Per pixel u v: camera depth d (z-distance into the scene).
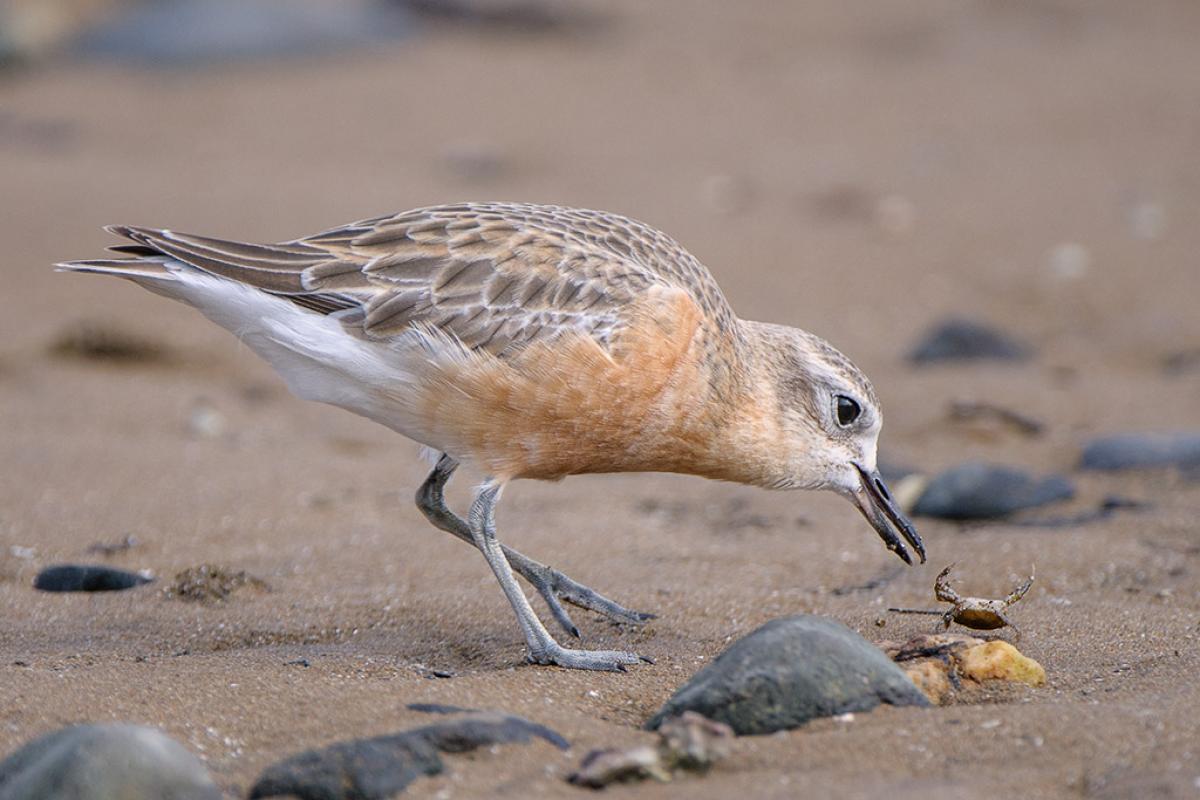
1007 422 14.91
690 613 10.08
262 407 15.83
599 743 7.38
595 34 33.69
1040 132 26.22
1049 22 33.94
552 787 6.85
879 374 16.48
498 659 9.25
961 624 9.36
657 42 32.97
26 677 8.37
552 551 11.49
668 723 7.20
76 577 10.45
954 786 6.74
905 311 18.52
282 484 13.16
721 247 20.52
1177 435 13.70
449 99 28.42
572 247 9.45
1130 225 21.50
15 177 22.70
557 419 9.23
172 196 21.81
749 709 7.46
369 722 7.66
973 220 21.83
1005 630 9.38
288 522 12.12
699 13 35.25
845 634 7.89
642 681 8.67
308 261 9.29
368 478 13.50
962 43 32.47
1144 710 7.53
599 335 9.12
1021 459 13.99
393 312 9.17
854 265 20.02
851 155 25.17
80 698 8.02
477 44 32.72
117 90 28.67
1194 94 27.98
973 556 11.19
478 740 7.18
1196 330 17.64
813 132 26.62
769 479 10.15
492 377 9.11
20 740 7.49
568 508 12.82
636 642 9.58
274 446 14.44
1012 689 8.23
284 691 8.16
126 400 15.57
